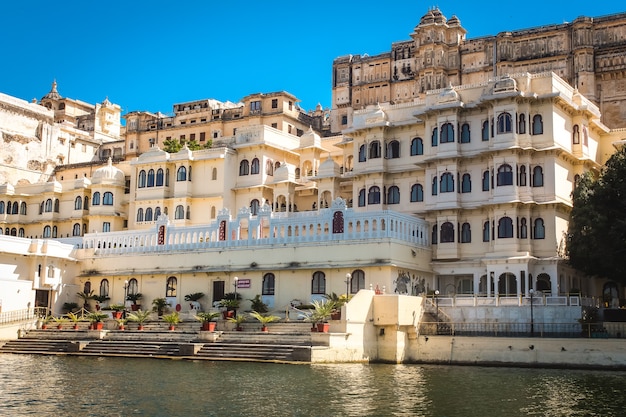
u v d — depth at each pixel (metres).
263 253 63.59
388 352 50.53
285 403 31.64
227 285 65.31
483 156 63.94
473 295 58.91
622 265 53.75
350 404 31.56
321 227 61.84
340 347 48.38
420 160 68.69
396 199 69.69
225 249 65.50
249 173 82.81
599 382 39.12
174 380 38.41
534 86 63.28
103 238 73.38
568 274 61.31
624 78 94.31
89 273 72.31
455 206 64.06
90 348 54.50
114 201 92.75
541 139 62.25
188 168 83.75
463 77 106.88
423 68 107.56
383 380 39.31
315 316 49.75
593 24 98.31
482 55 105.75
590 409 30.86
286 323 53.16
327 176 76.75
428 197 66.44
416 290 61.88
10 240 67.19
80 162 120.56
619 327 48.47
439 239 64.81
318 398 32.97
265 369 43.31
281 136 85.69
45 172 111.31
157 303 65.56
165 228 69.75
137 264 70.06
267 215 64.75
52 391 34.72
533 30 102.44
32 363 47.28
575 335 48.81
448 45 108.44
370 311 51.00
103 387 35.97
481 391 35.62
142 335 55.78
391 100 114.19
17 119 107.81
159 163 85.12
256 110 112.12
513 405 31.73
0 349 56.53
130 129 121.44
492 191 62.66
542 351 47.00
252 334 51.81
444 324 52.62
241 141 84.19
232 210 82.56
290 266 61.81
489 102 63.59
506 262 59.59
